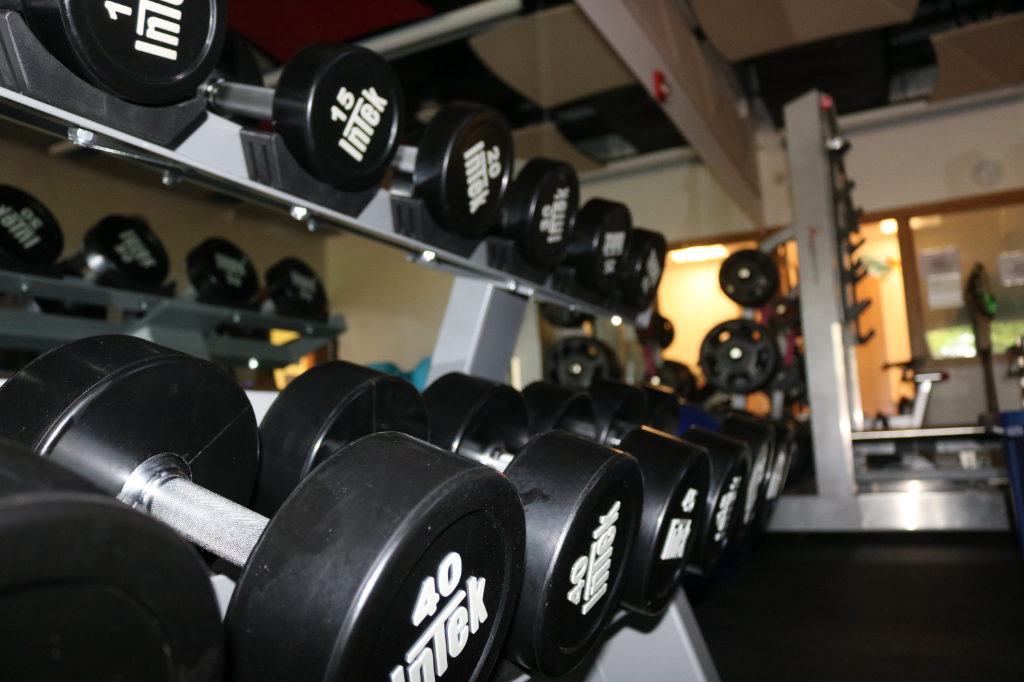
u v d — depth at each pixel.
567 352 3.72
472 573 0.61
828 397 3.31
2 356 2.23
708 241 6.05
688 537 1.19
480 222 1.31
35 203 2.10
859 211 3.94
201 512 0.64
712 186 5.98
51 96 0.67
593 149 6.02
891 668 1.63
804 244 3.37
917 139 5.73
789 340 4.08
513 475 0.85
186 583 0.39
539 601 0.78
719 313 6.89
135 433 0.65
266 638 0.53
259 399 0.95
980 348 5.22
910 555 2.84
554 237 1.57
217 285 2.84
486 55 3.85
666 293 7.12
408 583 0.54
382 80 1.02
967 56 4.71
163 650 0.38
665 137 5.47
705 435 1.42
